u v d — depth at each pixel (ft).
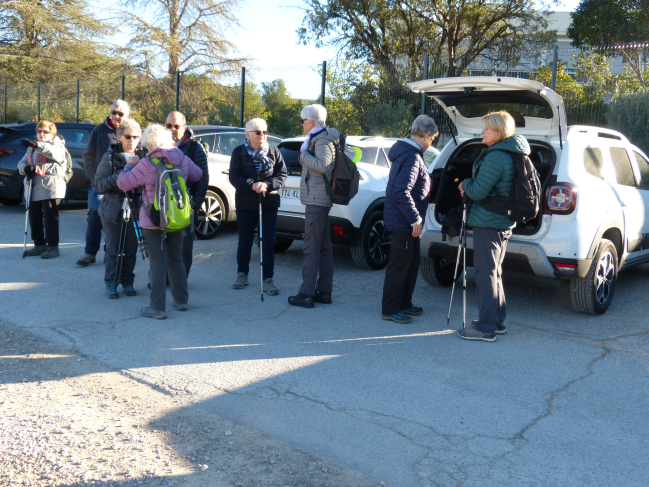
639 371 14.07
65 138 36.60
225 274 23.02
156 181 16.37
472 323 16.31
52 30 117.39
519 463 9.96
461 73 48.85
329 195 18.38
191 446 10.37
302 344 15.49
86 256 23.72
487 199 15.39
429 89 17.80
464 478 9.50
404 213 16.48
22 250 26.25
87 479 9.25
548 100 16.44
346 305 19.22
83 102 83.35
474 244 15.83
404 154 16.53
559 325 17.48
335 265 25.02
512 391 12.81
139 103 100.22
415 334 16.47
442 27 89.61
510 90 16.52
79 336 15.79
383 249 24.44
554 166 17.16
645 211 20.49
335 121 49.29
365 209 23.15
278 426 11.14
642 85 40.65
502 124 15.06
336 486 9.22
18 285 20.56
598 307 18.17
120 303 18.90
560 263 16.80
